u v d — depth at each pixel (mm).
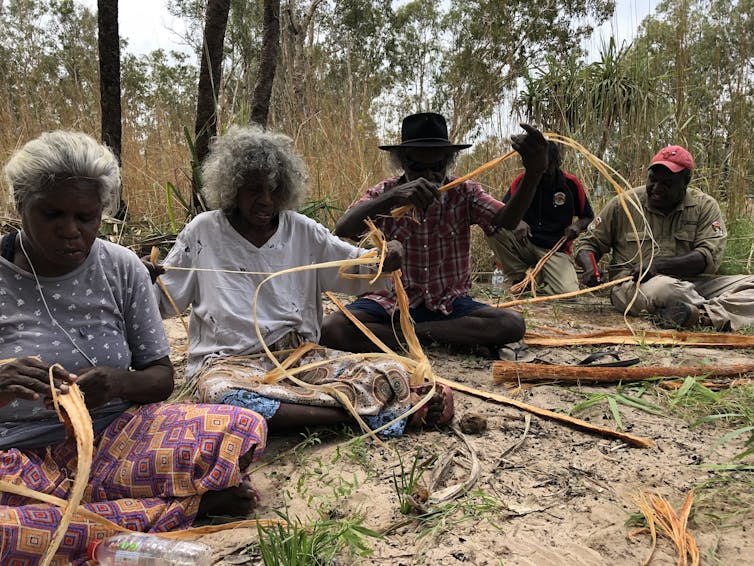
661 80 7281
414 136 3584
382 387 2709
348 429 2730
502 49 8461
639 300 4883
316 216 5773
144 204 6566
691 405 3094
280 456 2539
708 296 4922
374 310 3803
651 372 3357
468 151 7227
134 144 6871
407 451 2600
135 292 2031
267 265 2791
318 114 6934
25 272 1839
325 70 7879
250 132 2691
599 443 2701
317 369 2811
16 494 1804
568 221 5605
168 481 1959
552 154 5324
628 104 7227
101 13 5465
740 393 3145
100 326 1933
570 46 9133
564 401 3178
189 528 1984
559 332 4457
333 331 3711
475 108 7348
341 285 2912
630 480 2371
